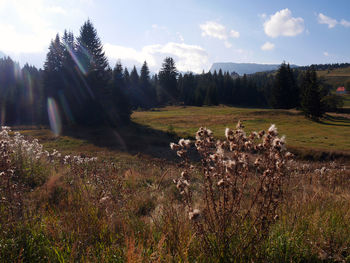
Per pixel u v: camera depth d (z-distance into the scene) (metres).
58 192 4.85
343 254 2.63
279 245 2.53
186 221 2.65
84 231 2.70
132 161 18.06
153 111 89.44
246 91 119.25
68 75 49.31
